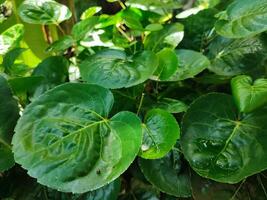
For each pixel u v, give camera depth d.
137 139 0.18
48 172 0.18
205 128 0.21
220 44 0.27
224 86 0.26
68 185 0.17
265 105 0.21
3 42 0.29
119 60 0.22
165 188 0.21
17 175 0.22
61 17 0.27
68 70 0.26
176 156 0.22
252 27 0.23
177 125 0.20
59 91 0.20
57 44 0.26
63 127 0.19
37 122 0.19
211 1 0.33
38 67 0.25
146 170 0.21
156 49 0.26
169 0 0.29
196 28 0.28
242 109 0.20
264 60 0.25
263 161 0.19
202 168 0.20
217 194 0.21
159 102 0.23
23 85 0.23
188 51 0.24
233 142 0.20
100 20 0.28
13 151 0.18
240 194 0.21
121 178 0.23
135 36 0.29
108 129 0.19
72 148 0.18
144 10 0.29
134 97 0.23
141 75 0.21
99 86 0.20
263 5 0.24
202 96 0.22
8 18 0.32
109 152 0.18
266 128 0.21
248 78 0.22
